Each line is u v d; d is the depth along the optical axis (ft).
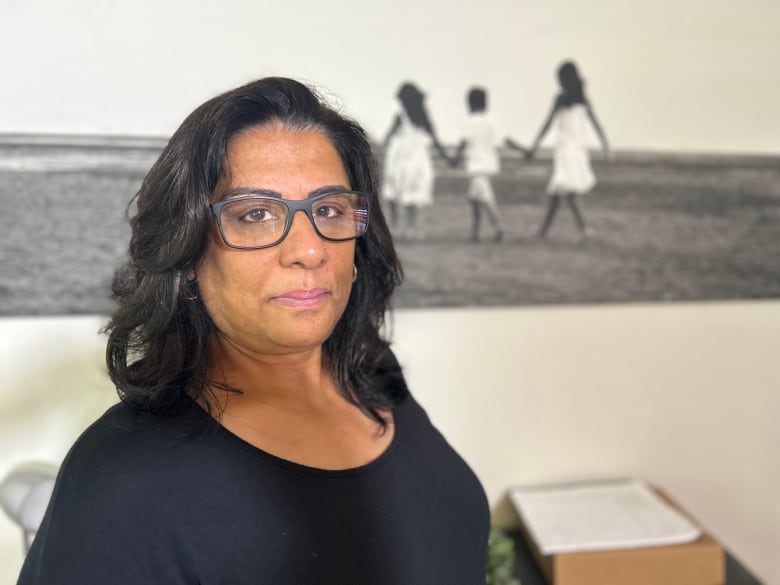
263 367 1.50
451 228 3.52
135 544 1.13
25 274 3.14
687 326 3.88
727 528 4.08
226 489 1.22
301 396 1.55
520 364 3.74
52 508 1.18
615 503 3.53
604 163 3.64
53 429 3.24
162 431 1.24
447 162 3.49
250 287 1.29
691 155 3.71
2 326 3.14
